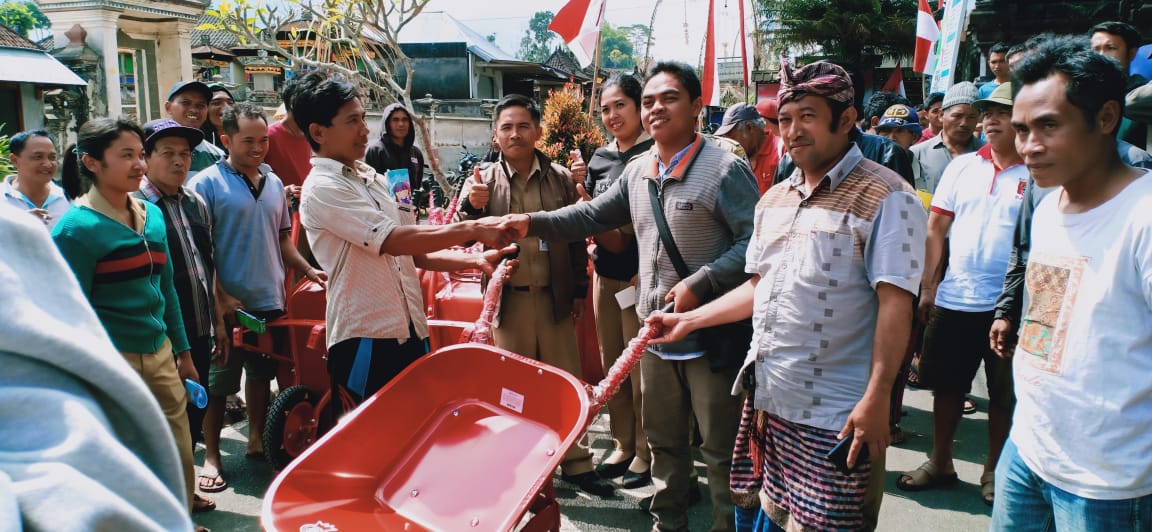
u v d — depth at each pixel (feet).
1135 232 5.62
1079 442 5.97
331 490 7.01
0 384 2.15
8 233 2.34
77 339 2.29
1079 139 5.79
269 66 60.44
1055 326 6.19
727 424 9.18
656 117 9.27
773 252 7.39
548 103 20.01
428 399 7.97
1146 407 5.70
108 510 2.04
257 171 13.12
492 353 8.07
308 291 12.89
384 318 9.23
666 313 8.24
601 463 12.84
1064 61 5.79
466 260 9.85
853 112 6.88
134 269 8.97
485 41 88.94
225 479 12.38
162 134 10.85
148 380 9.11
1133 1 22.34
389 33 30.32
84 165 8.88
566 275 11.78
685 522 9.98
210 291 11.73
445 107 70.74
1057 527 6.26
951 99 14.25
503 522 6.23
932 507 11.41
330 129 8.97
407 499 7.30
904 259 6.53
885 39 77.41
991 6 28.22
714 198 9.06
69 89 45.11
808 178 7.25
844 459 6.72
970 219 11.41
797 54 82.94
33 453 2.08
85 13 45.83
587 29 22.11
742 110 16.16
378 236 8.76
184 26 52.26
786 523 7.46
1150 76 12.22
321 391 12.63
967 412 15.31
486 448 7.63
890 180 6.79
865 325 6.96
